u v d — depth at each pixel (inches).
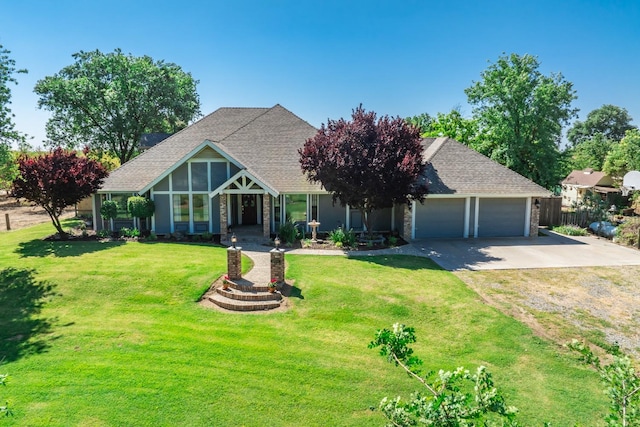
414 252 796.0
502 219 950.4
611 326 470.9
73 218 1278.3
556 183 1328.7
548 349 415.2
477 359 394.3
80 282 581.3
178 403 314.8
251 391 333.4
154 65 1679.4
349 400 325.4
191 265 653.3
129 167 957.8
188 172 885.8
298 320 479.8
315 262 702.5
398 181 753.6
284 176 938.7
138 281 584.4
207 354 392.8
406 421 175.2
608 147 2583.7
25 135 922.1
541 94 1226.6
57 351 398.0
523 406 321.4
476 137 1488.7
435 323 474.9
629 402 170.2
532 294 571.5
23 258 693.3
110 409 305.4
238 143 1014.4
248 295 531.2
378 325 469.7
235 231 932.6
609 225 973.8
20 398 317.1
